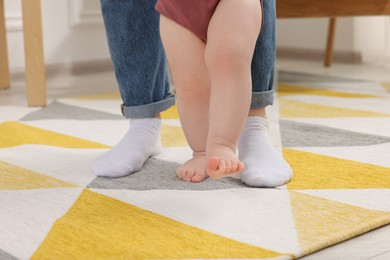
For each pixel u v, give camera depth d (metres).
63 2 2.55
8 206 0.92
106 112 1.69
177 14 0.89
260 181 0.97
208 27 0.84
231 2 0.82
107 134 1.41
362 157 1.17
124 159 1.07
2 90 2.17
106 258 0.72
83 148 1.28
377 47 2.78
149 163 1.14
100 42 2.71
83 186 1.01
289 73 2.47
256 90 1.03
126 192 0.97
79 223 0.84
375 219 0.83
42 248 0.75
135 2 1.07
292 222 0.83
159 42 1.11
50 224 0.84
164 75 1.15
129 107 1.14
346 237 0.78
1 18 2.15
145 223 0.83
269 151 1.03
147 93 1.13
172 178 1.04
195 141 1.01
